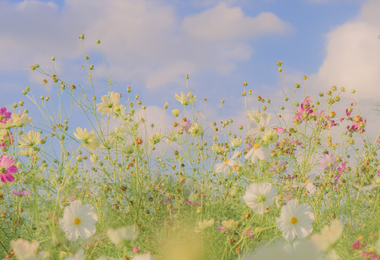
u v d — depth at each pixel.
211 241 2.64
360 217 2.91
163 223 2.97
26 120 3.01
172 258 1.67
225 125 3.47
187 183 3.28
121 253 2.66
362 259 2.49
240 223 2.89
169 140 3.21
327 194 3.07
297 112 3.26
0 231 2.96
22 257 2.44
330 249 2.34
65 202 2.83
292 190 3.04
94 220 2.56
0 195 2.99
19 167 2.98
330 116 3.13
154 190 3.13
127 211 2.99
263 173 3.07
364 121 3.24
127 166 3.12
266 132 3.05
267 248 1.05
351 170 3.15
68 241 2.64
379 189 2.91
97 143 2.73
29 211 2.90
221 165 2.92
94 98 3.09
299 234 2.52
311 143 3.16
